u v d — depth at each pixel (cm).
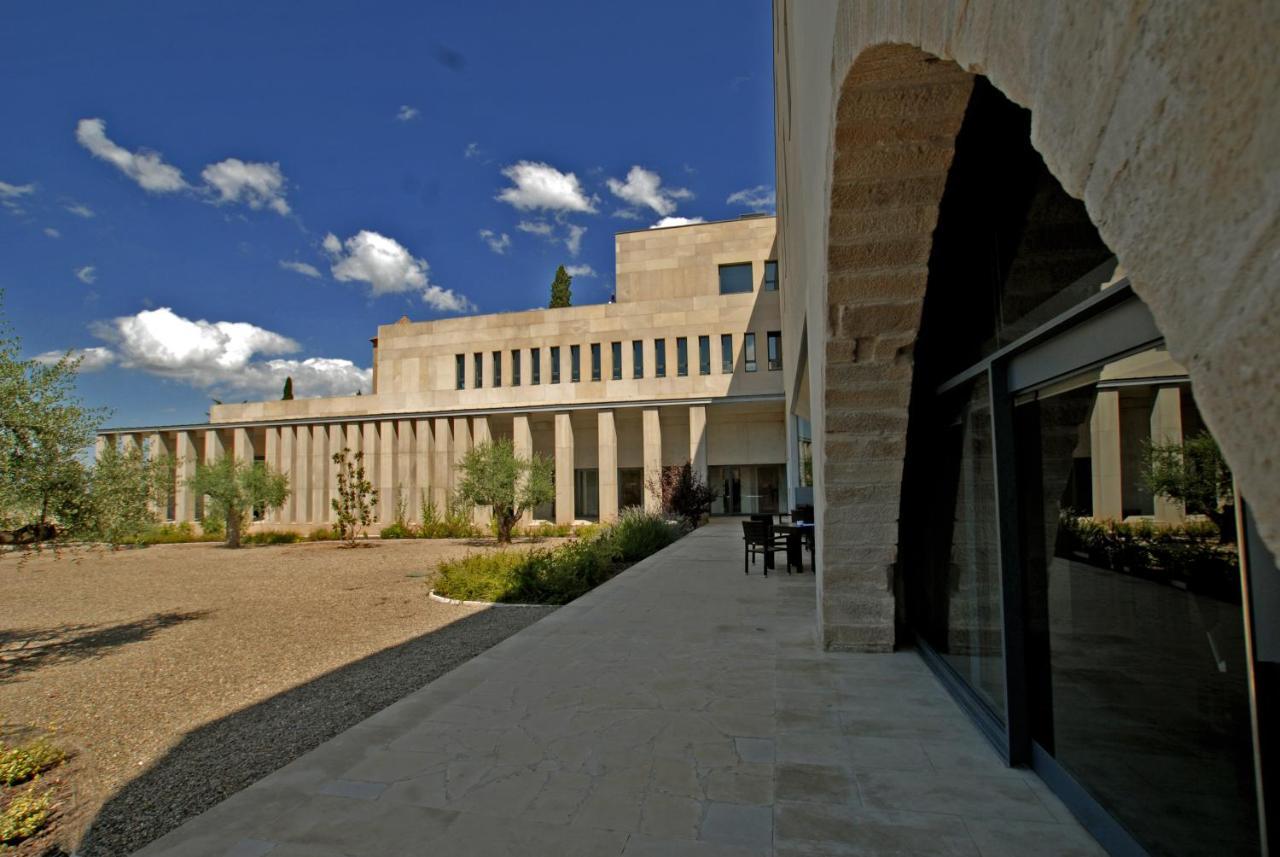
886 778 371
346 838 318
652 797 354
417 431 3453
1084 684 324
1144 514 268
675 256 3597
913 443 633
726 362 3350
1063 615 345
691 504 2684
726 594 988
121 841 373
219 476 2752
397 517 3192
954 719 460
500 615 1042
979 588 467
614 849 304
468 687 548
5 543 920
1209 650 237
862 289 484
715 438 3406
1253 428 64
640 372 3438
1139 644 279
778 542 1559
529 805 347
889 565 623
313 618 1097
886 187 404
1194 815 246
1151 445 261
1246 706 220
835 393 561
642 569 1302
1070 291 294
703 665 602
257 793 365
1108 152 86
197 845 313
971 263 454
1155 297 78
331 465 3603
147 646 935
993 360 396
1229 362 66
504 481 2527
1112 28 82
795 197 975
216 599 1357
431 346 3828
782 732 440
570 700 513
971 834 312
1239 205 63
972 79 320
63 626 1119
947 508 549
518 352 3678
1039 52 103
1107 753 304
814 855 296
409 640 884
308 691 666
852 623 635
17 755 478
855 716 468
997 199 391
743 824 324
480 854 303
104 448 1058
